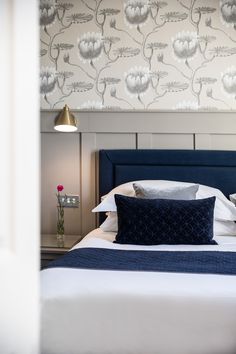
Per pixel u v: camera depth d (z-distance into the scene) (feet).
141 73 9.81
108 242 7.09
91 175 9.95
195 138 9.74
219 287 4.11
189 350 3.86
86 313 3.98
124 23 9.79
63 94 10.02
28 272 2.34
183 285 4.17
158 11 9.70
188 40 9.68
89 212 9.93
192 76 9.72
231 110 9.60
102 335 3.94
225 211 7.95
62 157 10.01
